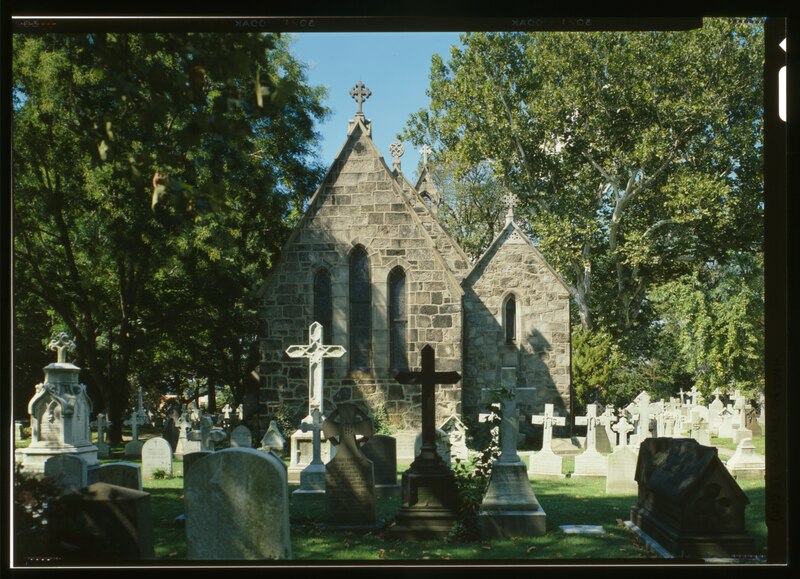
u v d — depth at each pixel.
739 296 19.33
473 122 29.53
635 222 28.78
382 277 22.03
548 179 30.30
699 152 25.97
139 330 25.09
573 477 14.41
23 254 21.88
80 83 14.88
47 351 24.95
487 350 23.55
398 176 26.25
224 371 28.23
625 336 29.47
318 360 15.74
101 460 18.02
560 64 26.78
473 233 36.72
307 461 14.37
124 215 20.16
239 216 22.58
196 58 7.04
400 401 21.67
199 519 6.57
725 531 7.74
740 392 19.70
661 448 9.26
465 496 9.30
